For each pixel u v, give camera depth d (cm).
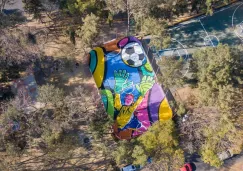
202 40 7938
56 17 7981
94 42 7419
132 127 6538
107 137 6512
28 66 6975
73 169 6206
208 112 6134
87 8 7256
